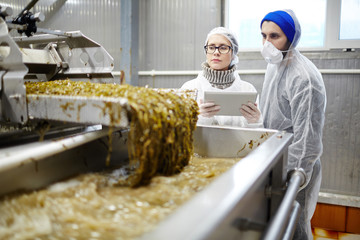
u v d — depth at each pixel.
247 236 0.65
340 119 2.25
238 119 1.73
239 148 1.14
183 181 0.81
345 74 2.21
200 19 2.65
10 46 0.81
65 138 0.76
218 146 1.17
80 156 0.84
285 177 0.98
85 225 0.54
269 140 0.90
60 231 0.54
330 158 2.30
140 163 0.73
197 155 1.21
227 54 1.73
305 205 1.58
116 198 0.68
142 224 0.55
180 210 0.41
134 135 0.71
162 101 0.80
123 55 2.67
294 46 1.59
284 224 0.62
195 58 2.71
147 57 2.87
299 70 1.51
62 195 0.67
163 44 2.79
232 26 2.57
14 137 0.85
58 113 0.77
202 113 1.36
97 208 0.62
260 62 2.46
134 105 0.68
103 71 1.12
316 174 1.57
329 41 2.27
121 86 0.88
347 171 2.27
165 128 0.77
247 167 0.61
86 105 0.72
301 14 2.35
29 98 0.81
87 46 1.15
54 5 3.10
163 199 0.67
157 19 2.78
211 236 0.36
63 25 3.10
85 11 2.99
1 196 0.63
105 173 0.87
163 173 0.86
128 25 2.61
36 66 1.14
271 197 0.92
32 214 0.59
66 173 0.79
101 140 0.92
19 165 0.61
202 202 0.44
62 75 1.23
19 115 0.83
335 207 2.21
